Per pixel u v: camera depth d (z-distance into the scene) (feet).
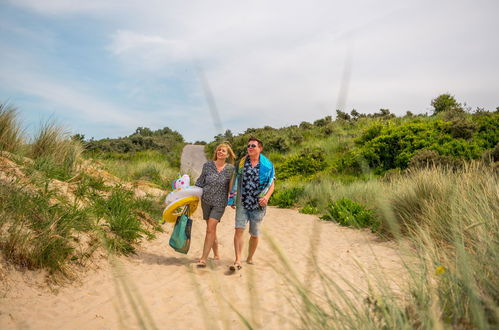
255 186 14.34
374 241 18.10
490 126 50.16
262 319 8.34
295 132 106.01
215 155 15.34
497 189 12.57
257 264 15.06
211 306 10.03
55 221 12.63
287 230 23.32
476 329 4.10
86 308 9.68
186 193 14.78
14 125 20.88
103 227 15.61
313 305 4.65
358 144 55.31
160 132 168.86
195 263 15.14
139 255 15.28
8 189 13.57
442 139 48.16
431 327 4.25
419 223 15.67
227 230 23.47
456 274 5.24
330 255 15.34
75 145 24.76
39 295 10.05
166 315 9.45
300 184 47.32
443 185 18.25
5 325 8.21
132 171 38.86
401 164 46.68
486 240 6.22
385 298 5.03
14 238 10.96
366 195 30.40
